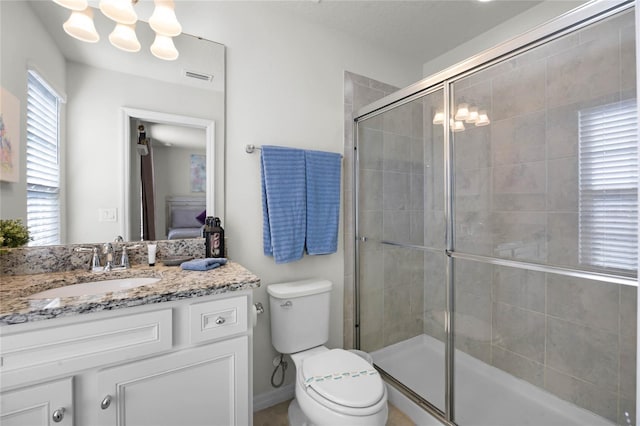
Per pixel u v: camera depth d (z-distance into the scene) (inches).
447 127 62.4
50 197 47.6
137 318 35.2
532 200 56.3
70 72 49.3
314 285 67.9
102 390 33.7
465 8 70.6
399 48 88.3
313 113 75.0
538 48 47.9
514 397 64.9
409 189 72.4
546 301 60.8
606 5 38.9
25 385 30.3
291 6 69.0
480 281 66.7
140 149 54.8
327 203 73.9
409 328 72.9
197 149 60.0
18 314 29.2
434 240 68.5
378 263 79.5
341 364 53.7
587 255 48.9
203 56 60.4
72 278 43.7
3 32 43.9
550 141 53.4
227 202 63.5
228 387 41.8
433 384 66.1
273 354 69.2
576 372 56.9
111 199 52.4
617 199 45.1
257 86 66.9
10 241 43.3
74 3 41.4
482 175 62.2
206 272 47.1
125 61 53.6
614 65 43.3
